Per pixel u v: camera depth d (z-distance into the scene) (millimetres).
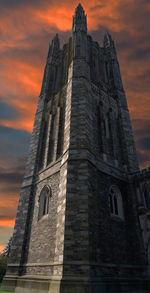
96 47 35000
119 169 22156
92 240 13812
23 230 19828
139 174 21438
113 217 18266
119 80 32406
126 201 20641
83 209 14555
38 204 20203
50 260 15367
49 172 21000
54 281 12609
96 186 17188
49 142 24625
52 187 19500
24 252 18828
